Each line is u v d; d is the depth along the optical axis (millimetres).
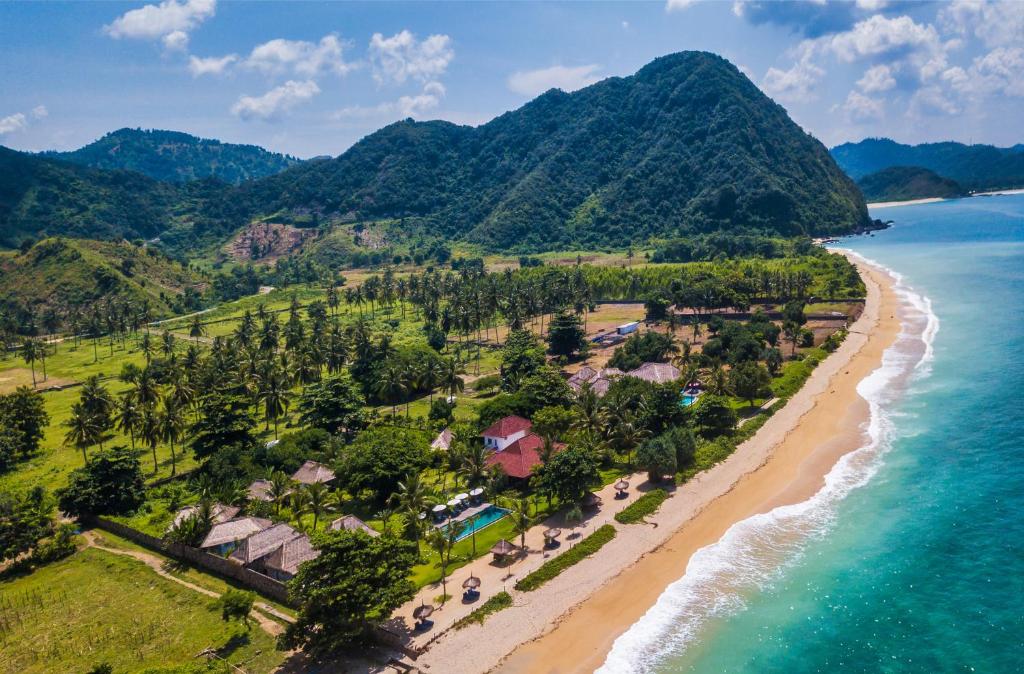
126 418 134750
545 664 68188
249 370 165750
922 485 98875
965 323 192250
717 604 76062
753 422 127125
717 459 112938
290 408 168875
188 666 64188
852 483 101812
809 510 95062
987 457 105500
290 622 76312
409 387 160500
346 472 108312
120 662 71375
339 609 69250
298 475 117438
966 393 134250
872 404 134000
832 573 80000
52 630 78812
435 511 98875
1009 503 91375
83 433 132875
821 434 121250
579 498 97500
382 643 72188
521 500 100562
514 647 70750
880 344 179625
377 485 104500
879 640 68188
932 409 127875
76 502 108562
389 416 146500
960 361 155750
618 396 128125
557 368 178000
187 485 122562
